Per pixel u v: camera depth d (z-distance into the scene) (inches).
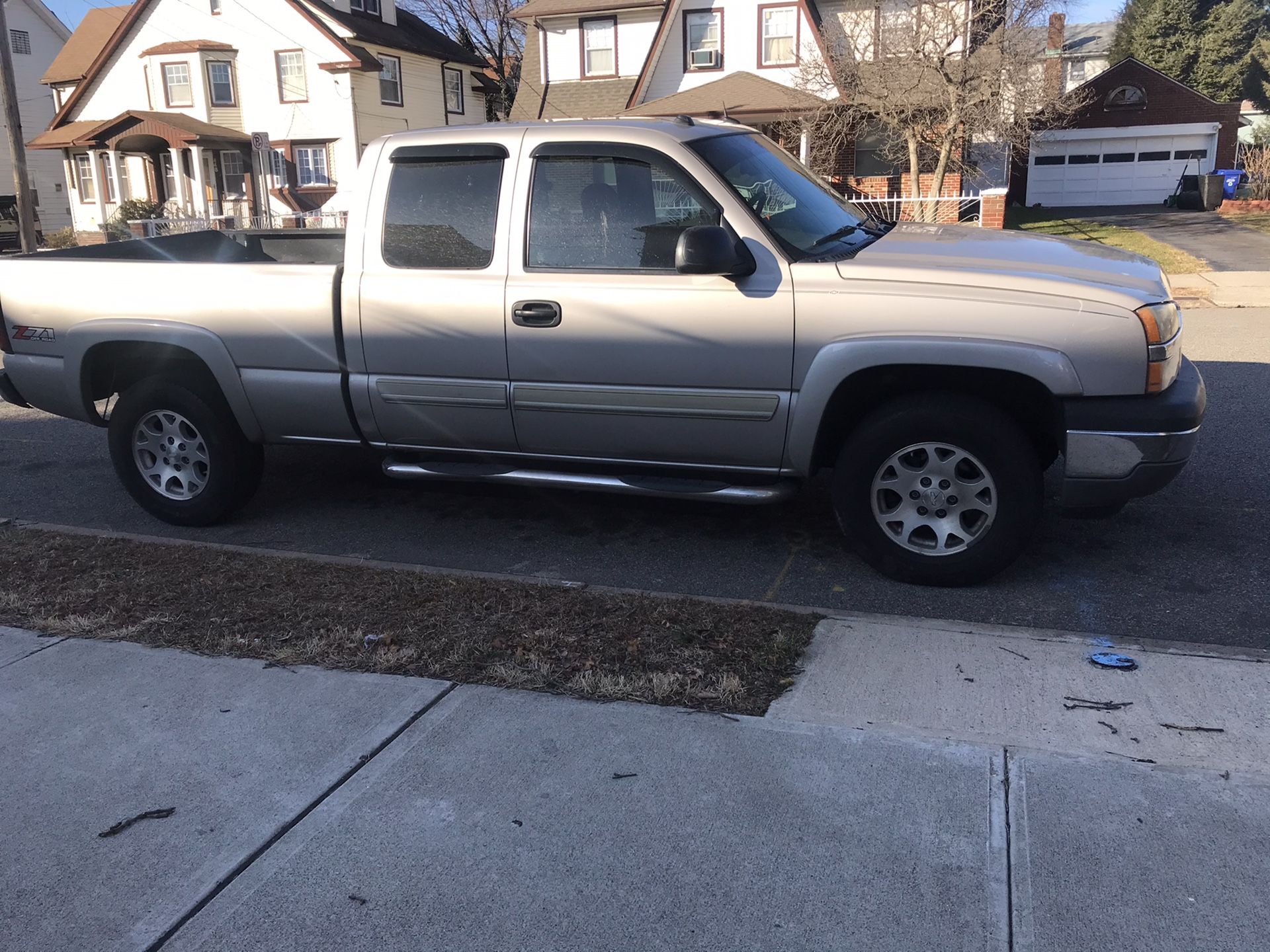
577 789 123.0
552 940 100.0
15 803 124.7
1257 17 1824.6
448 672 152.1
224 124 1286.9
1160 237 875.4
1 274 228.2
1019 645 152.9
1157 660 147.1
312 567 195.2
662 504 234.2
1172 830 111.2
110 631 169.0
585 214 186.1
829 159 951.6
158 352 221.3
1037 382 167.8
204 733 138.5
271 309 205.2
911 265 171.5
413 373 198.5
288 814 120.7
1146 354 160.6
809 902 103.4
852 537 181.9
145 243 258.7
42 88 1673.2
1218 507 215.0
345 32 1222.9
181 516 227.5
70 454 297.4
